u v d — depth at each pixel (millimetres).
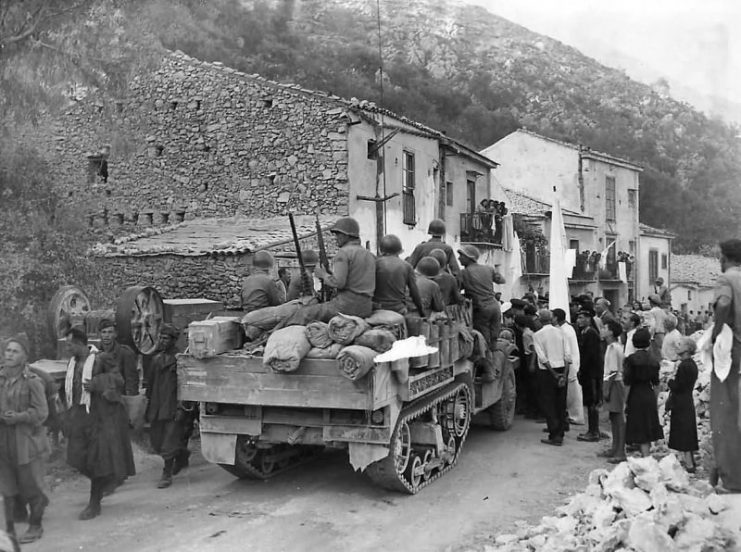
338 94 34562
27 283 11203
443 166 22375
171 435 7156
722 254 6051
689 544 4707
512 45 57188
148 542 5516
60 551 5289
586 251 32031
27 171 12773
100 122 18781
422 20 61438
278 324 6867
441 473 7758
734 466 5898
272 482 7391
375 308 7094
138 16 10898
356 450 6406
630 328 8969
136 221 19016
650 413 7836
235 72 18125
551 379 9359
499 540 5523
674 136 41406
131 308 8539
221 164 18281
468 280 9602
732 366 5855
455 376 8305
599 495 5770
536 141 34844
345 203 17031
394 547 5508
